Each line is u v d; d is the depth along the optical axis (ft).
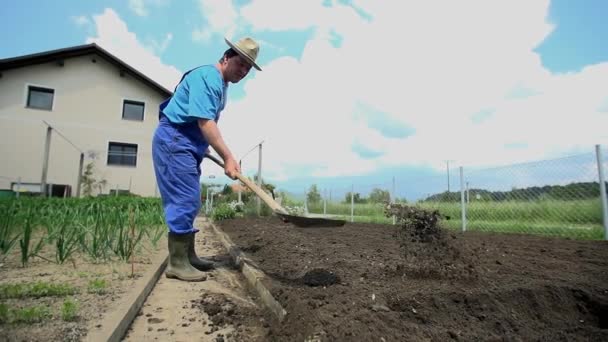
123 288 7.77
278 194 43.88
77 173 55.93
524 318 6.19
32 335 5.08
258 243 15.23
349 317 5.41
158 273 9.99
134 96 60.44
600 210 17.94
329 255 11.28
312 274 8.68
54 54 55.21
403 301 6.32
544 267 9.34
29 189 51.39
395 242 14.51
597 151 18.13
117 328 5.62
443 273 8.09
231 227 23.04
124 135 59.31
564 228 19.65
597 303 6.61
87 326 5.52
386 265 9.54
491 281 7.67
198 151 10.21
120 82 59.77
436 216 9.30
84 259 10.82
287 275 9.09
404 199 33.19
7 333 5.09
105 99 58.75
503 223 23.15
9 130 53.47
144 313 7.11
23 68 54.95
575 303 6.79
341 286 7.41
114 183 57.72
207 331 6.25
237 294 8.62
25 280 8.20
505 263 9.75
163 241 15.80
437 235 9.29
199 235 21.89
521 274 8.43
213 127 9.49
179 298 8.16
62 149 55.52
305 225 7.78
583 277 8.09
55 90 56.29
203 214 48.80
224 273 10.96
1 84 53.67
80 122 57.06
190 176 9.95
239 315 7.09
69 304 5.79
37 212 14.73
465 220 24.88
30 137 54.29
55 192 51.19
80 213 14.23
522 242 14.97
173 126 9.94
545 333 5.65
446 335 5.22
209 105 9.53
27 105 54.75
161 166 9.94
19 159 53.47
